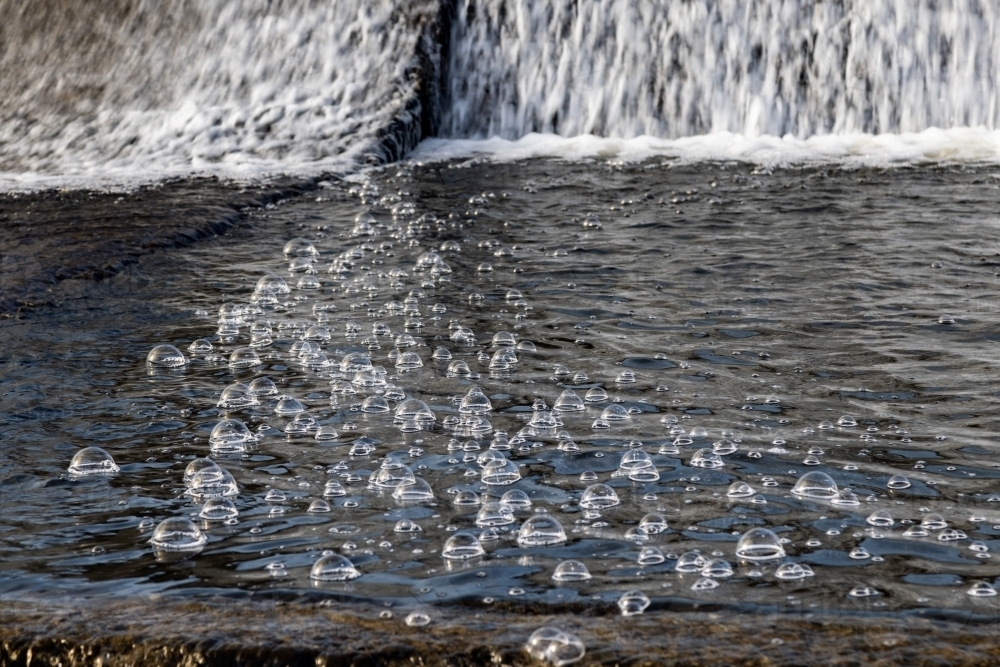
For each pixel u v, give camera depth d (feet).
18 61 36.27
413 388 13.76
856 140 29.58
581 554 9.18
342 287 18.79
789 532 9.55
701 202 24.04
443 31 33.32
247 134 31.42
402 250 21.16
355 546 9.45
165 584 8.77
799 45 31.01
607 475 10.93
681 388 13.52
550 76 32.58
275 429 12.43
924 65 30.14
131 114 33.32
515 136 32.45
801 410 12.66
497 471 10.96
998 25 29.68
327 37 33.68
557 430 12.20
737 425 12.22
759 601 8.26
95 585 8.80
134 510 10.34
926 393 13.07
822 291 17.49
